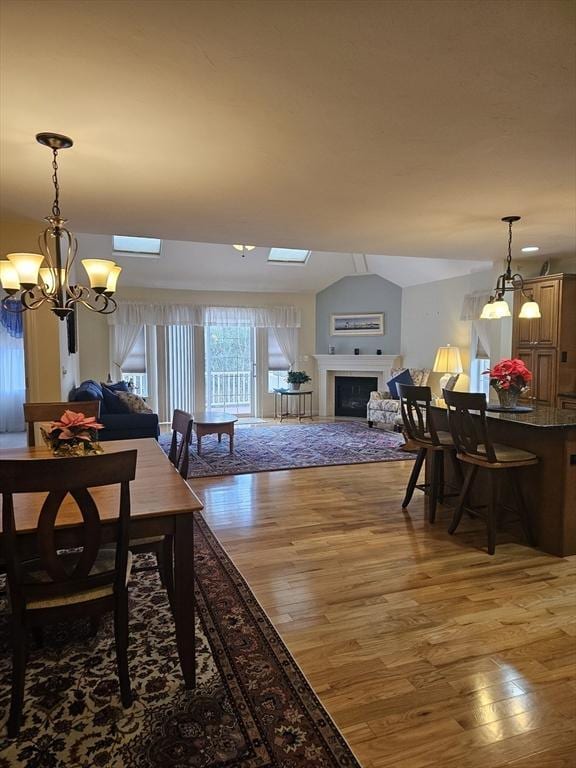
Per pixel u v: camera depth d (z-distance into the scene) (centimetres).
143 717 179
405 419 409
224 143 250
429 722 177
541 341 569
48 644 224
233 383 922
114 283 276
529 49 171
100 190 325
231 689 194
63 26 157
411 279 845
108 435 541
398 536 351
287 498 438
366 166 283
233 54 173
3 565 199
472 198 346
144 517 185
